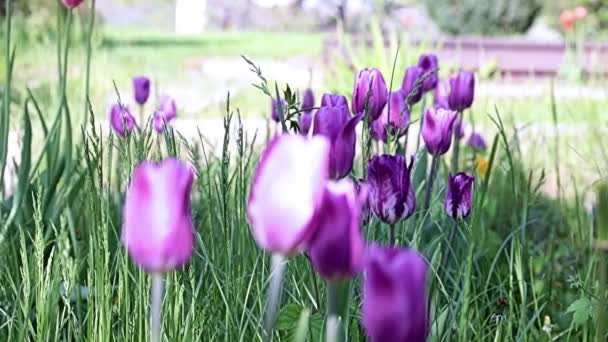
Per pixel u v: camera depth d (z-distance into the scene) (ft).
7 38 6.05
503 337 5.22
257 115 15.15
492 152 5.39
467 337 5.01
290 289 5.11
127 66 26.58
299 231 3.56
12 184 6.58
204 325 4.80
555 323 5.56
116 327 5.04
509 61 25.66
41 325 4.66
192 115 14.26
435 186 6.31
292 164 3.54
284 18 58.75
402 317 3.47
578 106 14.34
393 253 3.52
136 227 3.61
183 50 36.63
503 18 39.27
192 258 4.83
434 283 4.85
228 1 60.44
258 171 3.57
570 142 11.25
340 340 4.12
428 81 6.09
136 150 5.07
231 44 42.01
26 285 4.69
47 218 5.90
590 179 9.51
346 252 3.62
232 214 5.28
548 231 7.23
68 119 6.26
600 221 3.97
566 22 21.89
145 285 4.73
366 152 4.90
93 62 15.76
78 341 4.78
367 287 3.51
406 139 5.75
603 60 19.85
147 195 3.60
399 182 4.50
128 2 57.62
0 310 4.95
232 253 4.96
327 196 3.60
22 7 21.98
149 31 52.34
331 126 4.34
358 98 5.01
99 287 4.62
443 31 40.09
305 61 31.42
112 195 6.26
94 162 5.11
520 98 16.42
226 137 4.83
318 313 4.61
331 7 45.24
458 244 5.86
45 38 19.12
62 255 4.87
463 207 4.97
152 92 18.07
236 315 4.79
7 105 6.03
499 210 7.04
